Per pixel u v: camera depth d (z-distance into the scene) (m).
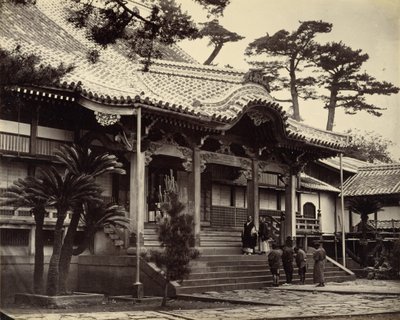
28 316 13.97
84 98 20.86
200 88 26.88
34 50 23.22
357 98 29.78
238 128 27.34
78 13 15.30
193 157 24.66
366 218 32.47
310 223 32.91
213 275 20.89
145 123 22.08
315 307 15.84
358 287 22.03
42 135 21.69
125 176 24.36
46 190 17.06
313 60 29.00
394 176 35.28
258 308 15.76
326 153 30.19
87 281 20.91
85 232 17.88
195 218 24.03
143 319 13.40
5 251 19.41
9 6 26.55
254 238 25.31
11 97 19.28
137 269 18.56
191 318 13.60
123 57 28.52
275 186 32.84
